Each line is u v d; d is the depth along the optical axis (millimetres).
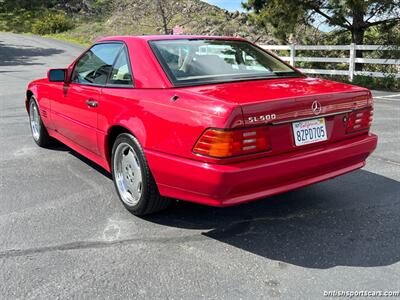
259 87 3473
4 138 6645
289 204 4078
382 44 14398
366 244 3289
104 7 55500
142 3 43219
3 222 3703
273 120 3109
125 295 2682
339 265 3000
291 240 3375
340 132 3592
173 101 3293
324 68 17484
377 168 5062
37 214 3869
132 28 36875
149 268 2982
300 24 16906
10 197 4266
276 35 17219
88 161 5465
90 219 3768
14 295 2686
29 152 5879
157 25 35312
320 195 4285
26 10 57875
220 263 3043
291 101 3201
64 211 3936
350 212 3873
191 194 3213
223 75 3736
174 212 3908
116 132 4004
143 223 3691
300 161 3242
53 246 3289
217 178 2957
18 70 19516
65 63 23422
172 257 3127
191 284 2791
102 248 3262
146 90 3596
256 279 2842
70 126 4871
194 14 37594
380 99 10758
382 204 4035
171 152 3242
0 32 49219
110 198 4242
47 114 5527
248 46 4449
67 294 2693
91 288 2754
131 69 3846
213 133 2969
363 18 15547
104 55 4363
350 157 3633
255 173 3027
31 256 3145
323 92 3461
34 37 43406
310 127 3355
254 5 18234
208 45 4148
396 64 13945
